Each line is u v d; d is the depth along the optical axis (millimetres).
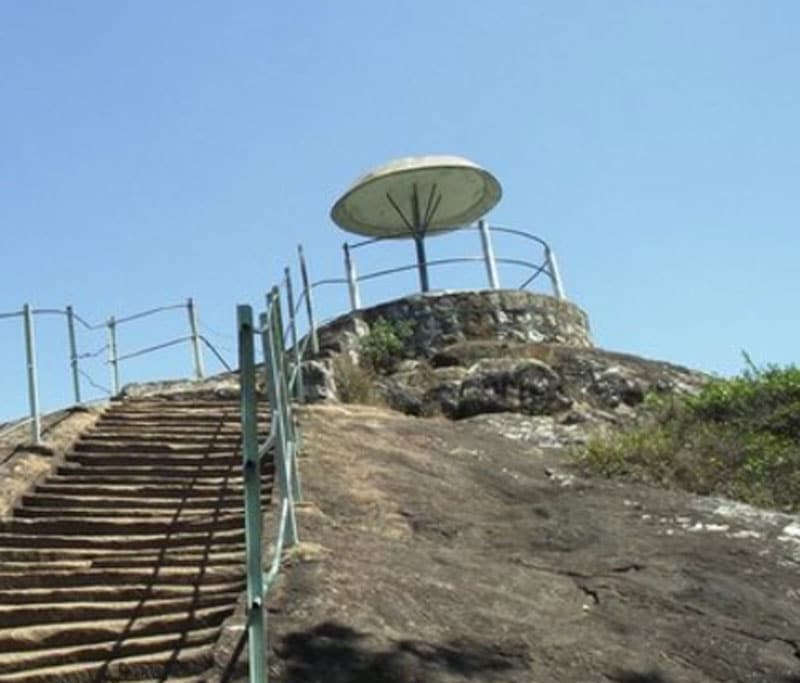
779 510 11102
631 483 11570
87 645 6789
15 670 6523
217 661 6008
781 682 6496
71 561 8391
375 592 7035
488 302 20156
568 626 7102
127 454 11109
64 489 10031
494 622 6930
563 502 10562
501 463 12227
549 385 16656
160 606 7293
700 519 9914
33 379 11320
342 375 16672
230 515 9227
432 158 22234
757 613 7559
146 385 16500
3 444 11383
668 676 6441
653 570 8414
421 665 6082
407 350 19359
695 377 18453
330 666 5953
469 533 9375
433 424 14125
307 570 7262
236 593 7387
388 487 10430
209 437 11773
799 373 15195
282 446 7875
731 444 13023
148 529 9086
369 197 22734
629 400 17266
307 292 17953
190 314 17250
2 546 8734
